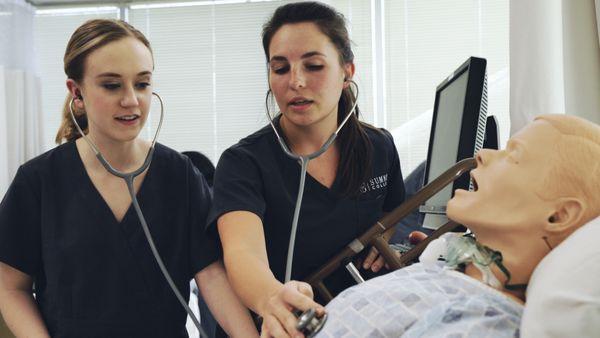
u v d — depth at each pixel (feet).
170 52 12.42
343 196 3.85
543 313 2.10
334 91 3.53
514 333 2.23
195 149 12.39
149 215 3.94
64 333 3.81
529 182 2.43
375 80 11.37
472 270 2.55
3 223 3.82
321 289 3.69
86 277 3.80
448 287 2.43
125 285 3.85
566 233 2.40
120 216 3.92
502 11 11.05
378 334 2.34
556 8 5.58
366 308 2.44
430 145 5.56
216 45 12.33
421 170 7.23
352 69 3.79
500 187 2.49
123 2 12.42
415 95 11.28
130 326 3.85
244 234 3.38
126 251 3.86
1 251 3.82
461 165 3.56
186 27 12.38
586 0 5.09
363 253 3.94
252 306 2.97
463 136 4.00
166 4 12.39
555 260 2.23
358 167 3.90
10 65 11.46
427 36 11.26
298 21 3.45
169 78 12.44
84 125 4.12
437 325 2.27
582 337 2.01
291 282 2.90
